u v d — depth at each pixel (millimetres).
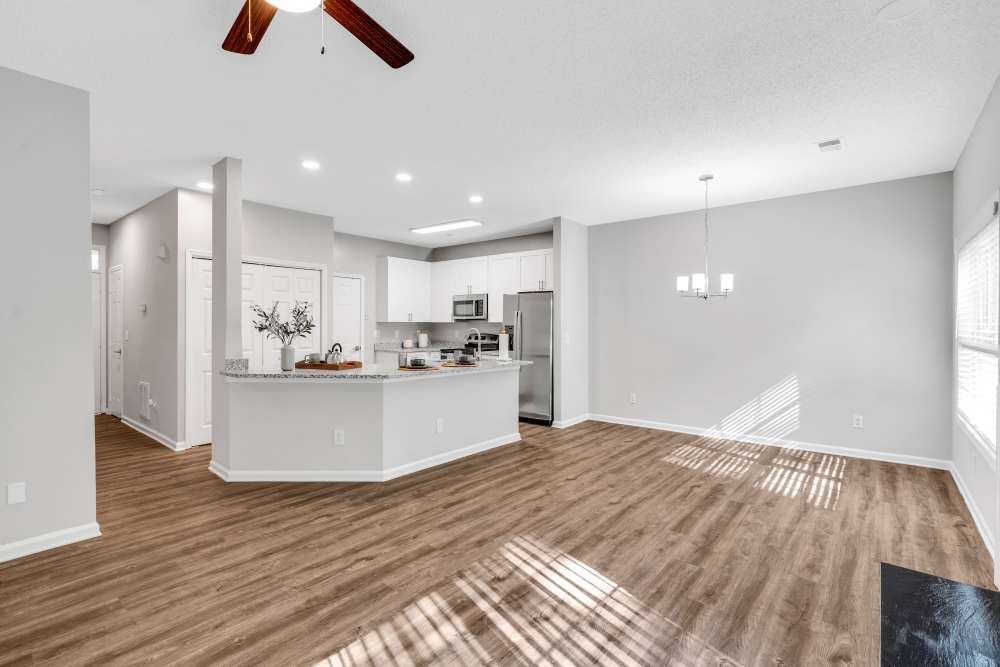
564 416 6031
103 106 2941
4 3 1984
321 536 2861
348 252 7051
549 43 2303
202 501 3406
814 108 2982
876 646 1911
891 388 4438
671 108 2982
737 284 5270
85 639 1911
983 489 2986
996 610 970
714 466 4336
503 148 3645
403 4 2004
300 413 3867
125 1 1989
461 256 7922
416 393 4203
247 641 1911
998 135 2646
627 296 6121
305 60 2439
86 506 2787
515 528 3002
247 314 5047
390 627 2014
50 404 2660
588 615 2109
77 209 2740
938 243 4215
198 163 3973
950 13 2068
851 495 3600
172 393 4797
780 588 2332
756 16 2105
